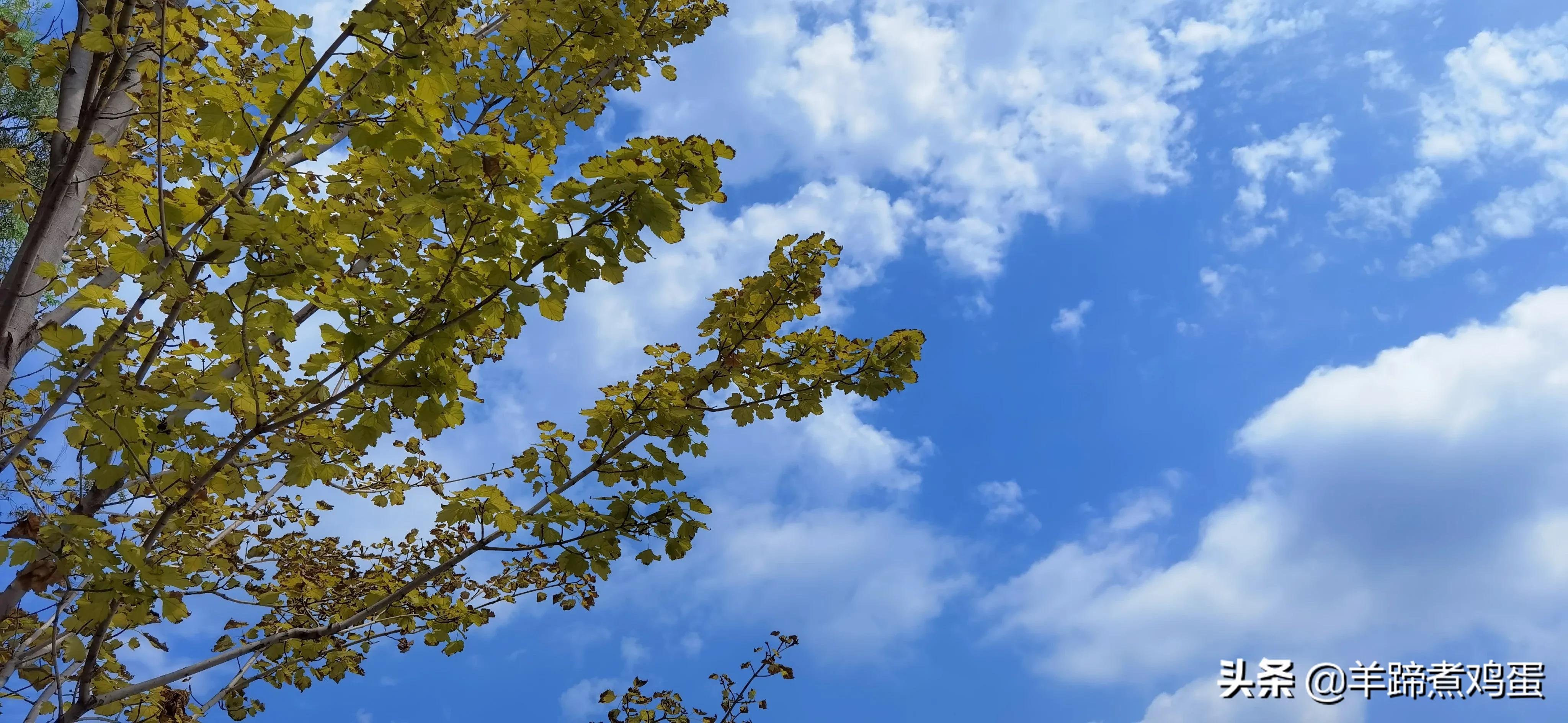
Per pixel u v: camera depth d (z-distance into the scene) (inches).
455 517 120.3
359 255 108.8
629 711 163.2
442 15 91.9
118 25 90.2
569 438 130.6
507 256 93.4
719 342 147.2
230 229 84.0
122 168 114.8
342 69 88.3
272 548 145.5
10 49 107.5
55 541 87.0
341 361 104.7
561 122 156.5
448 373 100.7
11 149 107.3
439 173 94.0
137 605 97.7
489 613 140.4
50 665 128.8
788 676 169.5
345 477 116.3
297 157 118.6
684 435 136.5
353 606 143.4
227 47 108.8
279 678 142.3
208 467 114.9
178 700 129.1
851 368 149.4
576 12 151.6
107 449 99.2
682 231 93.4
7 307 90.0
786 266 144.1
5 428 127.2
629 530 124.3
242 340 93.7
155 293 91.9
